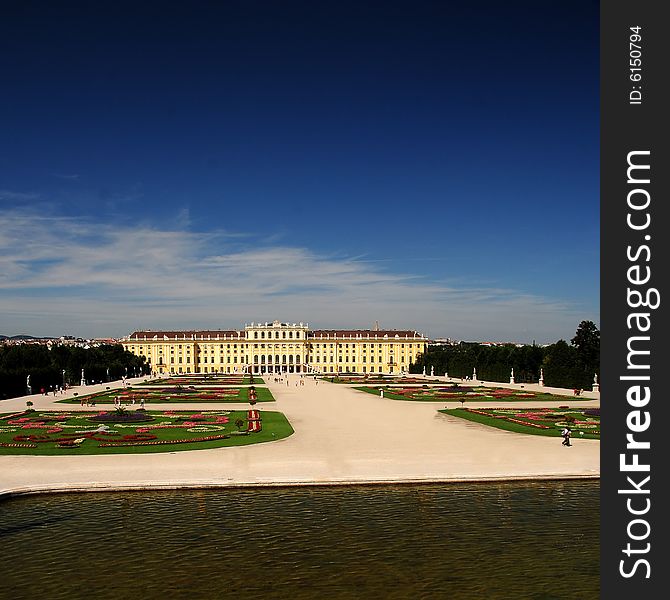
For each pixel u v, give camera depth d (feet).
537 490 143.84
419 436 221.87
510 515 125.90
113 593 91.66
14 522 120.98
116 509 129.08
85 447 196.75
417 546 109.60
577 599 90.58
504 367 632.38
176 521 121.60
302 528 118.01
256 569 99.91
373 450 189.98
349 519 123.24
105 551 106.93
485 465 165.27
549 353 564.71
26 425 253.24
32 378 479.41
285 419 277.23
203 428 245.04
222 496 138.41
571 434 226.38
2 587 93.45
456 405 355.77
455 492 142.10
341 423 262.26
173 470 158.81
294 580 96.12
